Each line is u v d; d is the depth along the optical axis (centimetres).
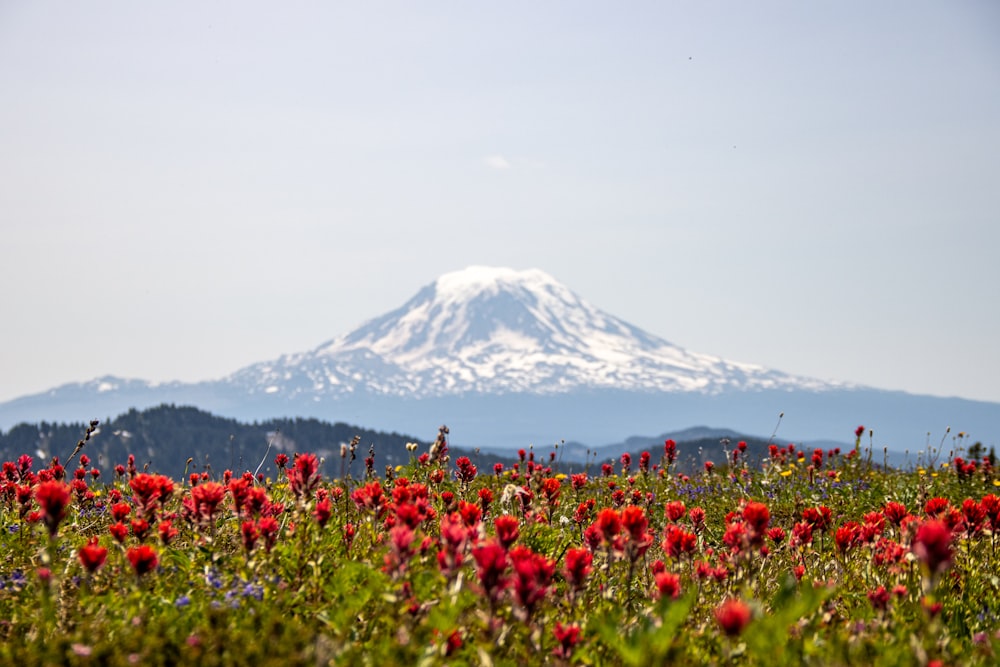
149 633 560
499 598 572
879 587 768
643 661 518
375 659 529
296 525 755
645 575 819
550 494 956
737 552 782
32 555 799
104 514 1025
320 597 671
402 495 794
